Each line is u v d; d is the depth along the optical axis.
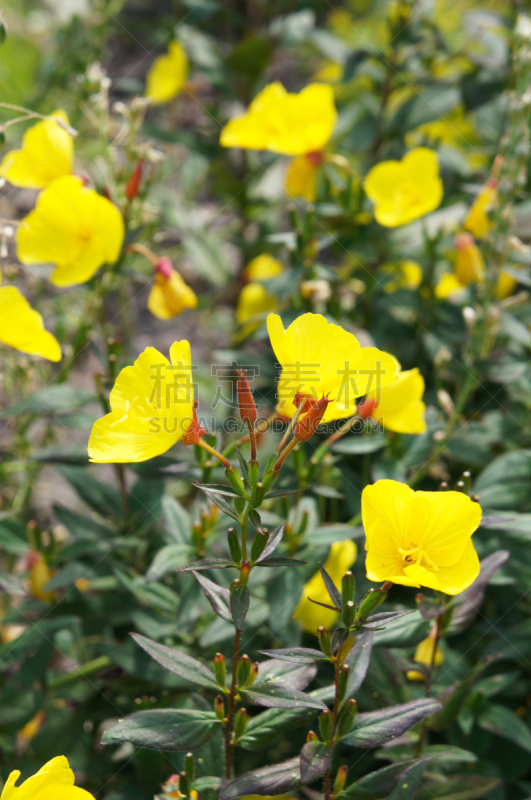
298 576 1.13
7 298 1.11
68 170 1.21
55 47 1.83
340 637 1.02
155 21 2.06
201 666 1.05
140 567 1.22
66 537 1.52
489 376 1.24
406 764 1.05
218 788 1.05
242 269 1.85
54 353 1.14
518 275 1.23
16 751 1.20
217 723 1.05
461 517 1.04
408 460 1.20
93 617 1.20
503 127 1.55
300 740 1.15
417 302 1.35
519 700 1.22
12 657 1.18
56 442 1.52
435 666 1.14
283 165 1.94
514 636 1.18
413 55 1.61
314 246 1.25
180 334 1.95
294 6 1.92
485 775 1.16
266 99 1.34
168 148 2.03
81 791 1.03
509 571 1.18
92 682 1.21
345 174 1.35
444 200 1.53
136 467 1.19
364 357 1.04
